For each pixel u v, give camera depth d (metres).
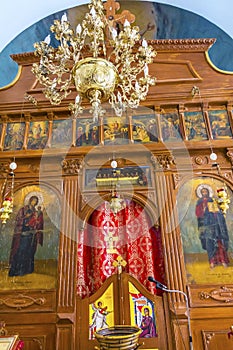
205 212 6.20
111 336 3.92
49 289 5.54
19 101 7.43
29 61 8.07
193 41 7.93
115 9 6.51
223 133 6.92
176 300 5.32
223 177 6.50
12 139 7.16
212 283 5.47
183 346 4.93
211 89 7.29
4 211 5.35
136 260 5.95
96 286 5.76
